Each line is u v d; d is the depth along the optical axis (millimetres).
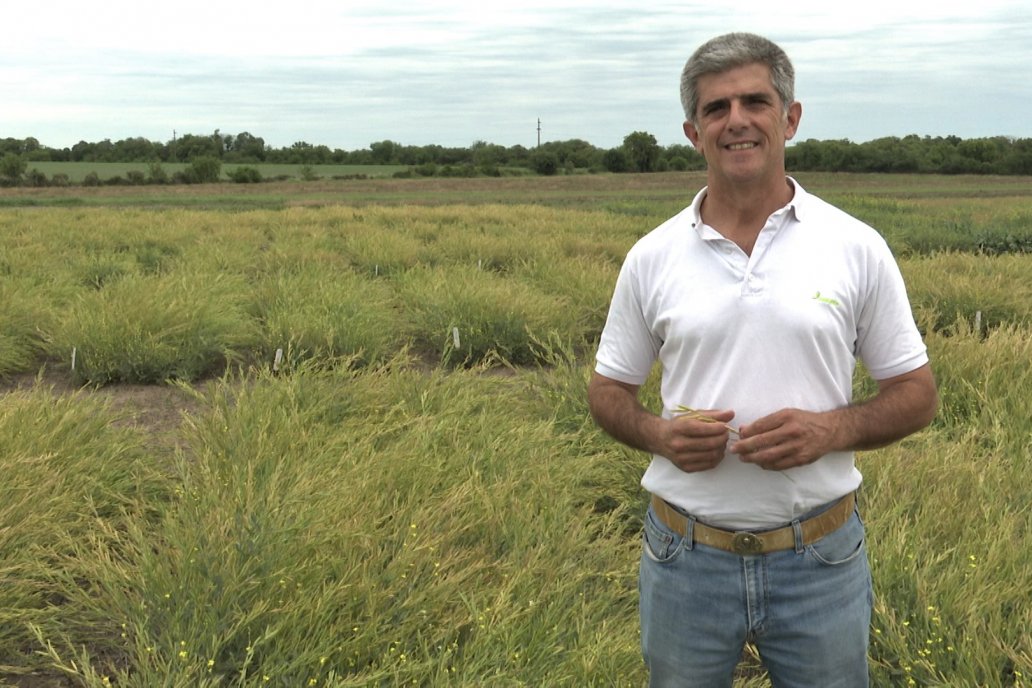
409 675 2965
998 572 3479
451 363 8328
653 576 2219
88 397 5668
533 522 3965
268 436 4746
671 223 2125
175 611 3193
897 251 16812
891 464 4438
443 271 10758
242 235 18172
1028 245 18016
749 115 1909
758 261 1957
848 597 2094
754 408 1979
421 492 4164
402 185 74438
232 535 3463
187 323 7793
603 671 3018
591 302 9805
